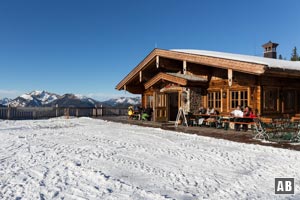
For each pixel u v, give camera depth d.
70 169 6.25
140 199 4.48
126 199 4.48
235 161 6.97
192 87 15.20
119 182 5.29
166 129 13.41
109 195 4.65
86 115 24.14
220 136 10.88
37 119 21.44
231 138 10.35
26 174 5.86
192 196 4.62
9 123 17.41
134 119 19.73
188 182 5.38
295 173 5.93
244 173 5.98
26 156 7.57
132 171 6.09
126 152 8.10
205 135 11.23
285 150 8.11
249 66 10.89
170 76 15.20
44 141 10.15
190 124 14.76
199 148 8.63
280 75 11.64
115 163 6.79
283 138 10.25
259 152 7.98
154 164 6.72
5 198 4.51
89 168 6.29
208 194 4.74
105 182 5.31
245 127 12.29
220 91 14.48
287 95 14.02
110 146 9.05
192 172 6.05
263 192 4.84
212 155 7.64
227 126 12.92
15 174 5.85
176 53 14.52
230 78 11.73
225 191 4.89
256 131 10.90
